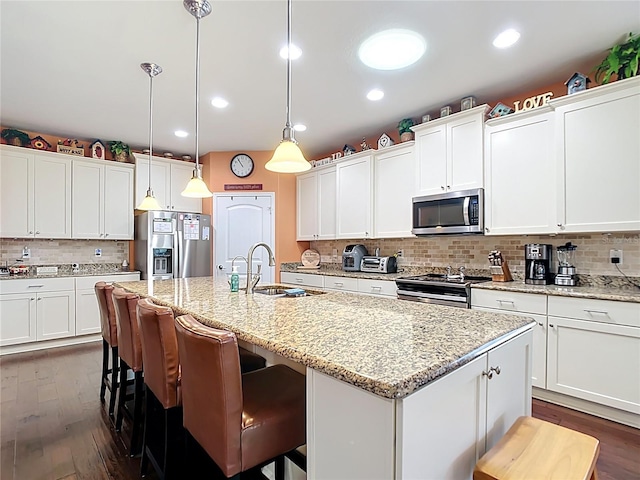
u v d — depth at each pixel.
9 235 3.83
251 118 3.74
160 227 4.53
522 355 1.41
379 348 1.05
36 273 4.15
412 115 3.68
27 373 3.17
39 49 2.40
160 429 1.91
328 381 0.96
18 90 3.04
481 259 3.47
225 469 1.10
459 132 3.25
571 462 0.99
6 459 1.91
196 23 2.13
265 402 1.28
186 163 5.11
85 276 4.18
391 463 0.81
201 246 4.86
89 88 3.01
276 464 1.67
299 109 3.49
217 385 1.09
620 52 2.30
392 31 2.21
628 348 2.17
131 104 3.36
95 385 2.92
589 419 2.30
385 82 2.90
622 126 2.34
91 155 4.50
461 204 3.19
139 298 2.04
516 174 2.88
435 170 3.44
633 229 2.30
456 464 1.01
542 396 2.58
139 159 4.73
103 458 1.93
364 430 0.87
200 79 2.84
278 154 1.92
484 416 1.14
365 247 4.57
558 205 2.63
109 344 2.57
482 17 2.08
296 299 2.08
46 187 4.06
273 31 2.21
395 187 3.90
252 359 1.98
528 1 1.94
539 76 2.81
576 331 2.37
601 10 2.02
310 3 1.95
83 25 2.14
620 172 2.35
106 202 4.48
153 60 2.55
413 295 3.30
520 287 2.69
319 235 4.80
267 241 5.07
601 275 2.69
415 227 3.56
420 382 0.84
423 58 2.53
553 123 2.68
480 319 1.48
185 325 1.24
